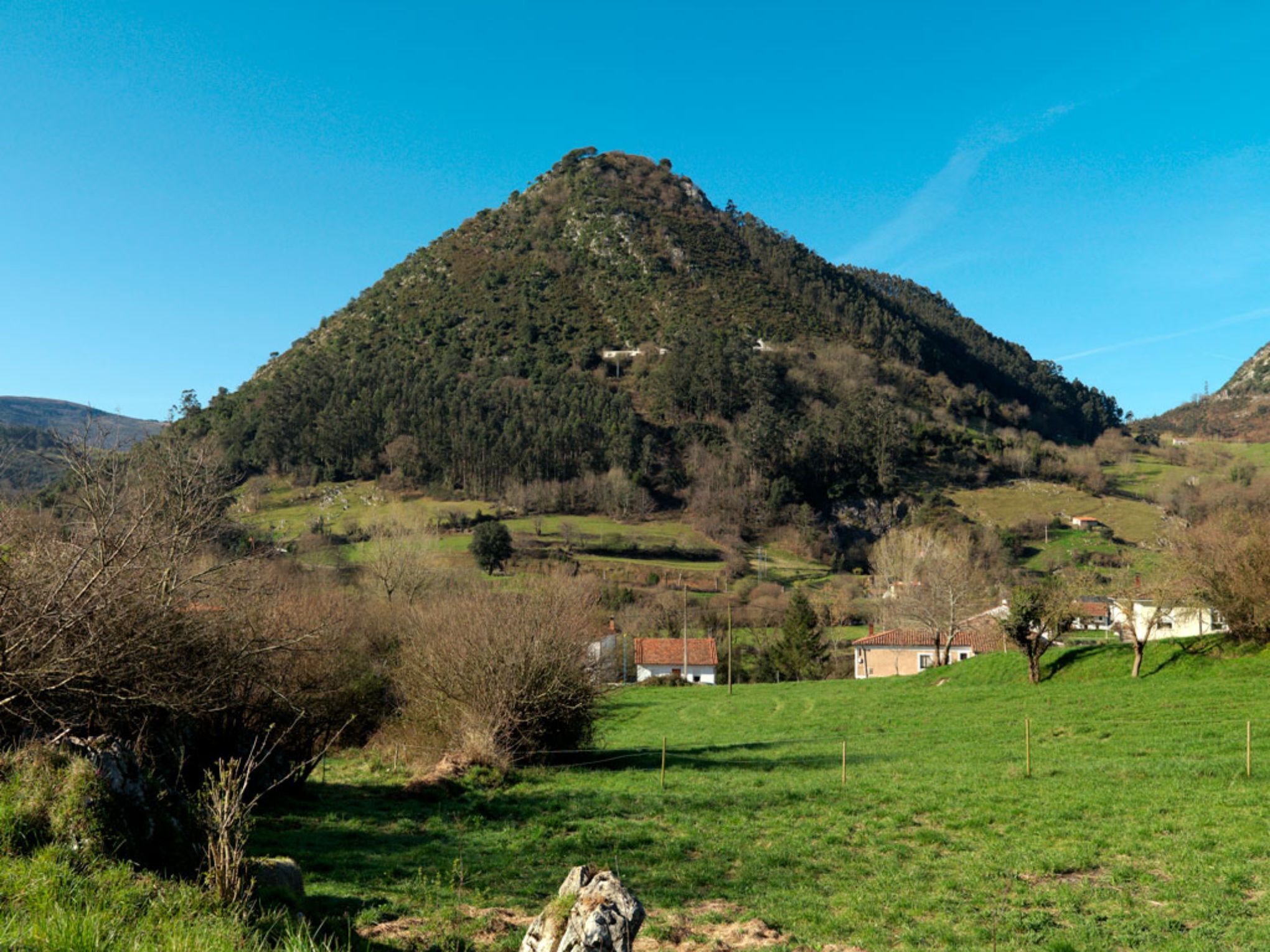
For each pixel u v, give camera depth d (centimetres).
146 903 719
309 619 2455
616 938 616
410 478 13538
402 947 951
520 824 1894
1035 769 2427
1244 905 1207
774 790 2270
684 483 14912
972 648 7519
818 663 7638
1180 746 2669
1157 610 4228
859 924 1204
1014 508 14200
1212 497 12425
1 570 1203
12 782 863
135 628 1395
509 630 2784
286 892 932
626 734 4412
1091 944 1093
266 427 13975
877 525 13950
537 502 12800
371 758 2925
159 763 1686
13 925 606
